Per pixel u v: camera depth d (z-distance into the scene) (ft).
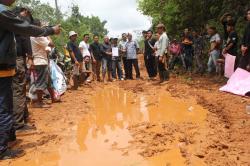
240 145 8.80
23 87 11.23
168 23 31.65
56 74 16.55
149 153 8.62
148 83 21.95
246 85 15.06
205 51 24.44
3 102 8.80
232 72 17.24
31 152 9.32
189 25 29.89
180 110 13.10
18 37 11.35
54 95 16.16
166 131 10.27
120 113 13.47
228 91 15.55
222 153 8.27
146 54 24.31
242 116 11.41
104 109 14.37
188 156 8.22
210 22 25.57
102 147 9.43
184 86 18.60
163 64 21.11
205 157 8.09
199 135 9.70
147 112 13.26
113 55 25.90
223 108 12.60
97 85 22.99
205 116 11.87
